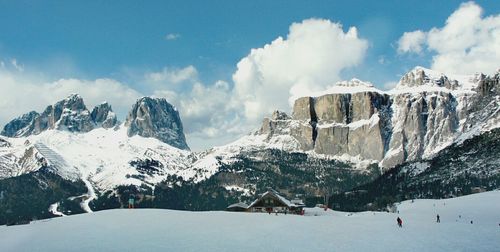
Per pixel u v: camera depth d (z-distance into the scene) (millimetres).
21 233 116688
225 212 153875
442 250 83062
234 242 94875
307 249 86625
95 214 142750
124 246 93250
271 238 98625
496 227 113500
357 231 107125
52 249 93438
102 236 104750
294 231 108125
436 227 114500
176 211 151000
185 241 96875
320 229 111250
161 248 90500
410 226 116750
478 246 85812
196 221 127062
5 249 97688
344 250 84875
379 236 99125
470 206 189875
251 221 127250
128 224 121500
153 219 130500
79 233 109688
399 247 86562
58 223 128375
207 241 96375
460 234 100625
